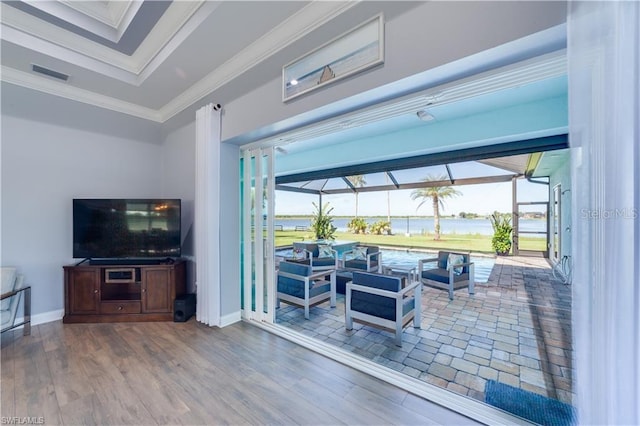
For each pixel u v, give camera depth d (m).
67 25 2.40
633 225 1.02
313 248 6.33
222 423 1.67
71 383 2.03
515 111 3.22
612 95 1.04
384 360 2.44
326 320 3.41
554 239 6.37
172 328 3.05
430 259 4.75
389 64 1.73
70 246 3.40
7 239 2.99
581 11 1.11
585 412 1.13
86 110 3.36
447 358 2.47
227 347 2.61
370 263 5.39
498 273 5.77
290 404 1.83
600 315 1.08
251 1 1.91
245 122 2.77
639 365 1.01
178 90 3.21
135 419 1.69
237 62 2.58
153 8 2.15
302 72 2.20
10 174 3.01
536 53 1.44
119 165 3.80
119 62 2.85
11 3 2.14
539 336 2.92
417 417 1.72
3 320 2.67
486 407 1.77
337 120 2.29
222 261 3.17
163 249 3.44
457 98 1.86
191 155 3.59
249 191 3.28
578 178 1.15
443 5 1.54
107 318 3.20
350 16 1.87
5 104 2.91
